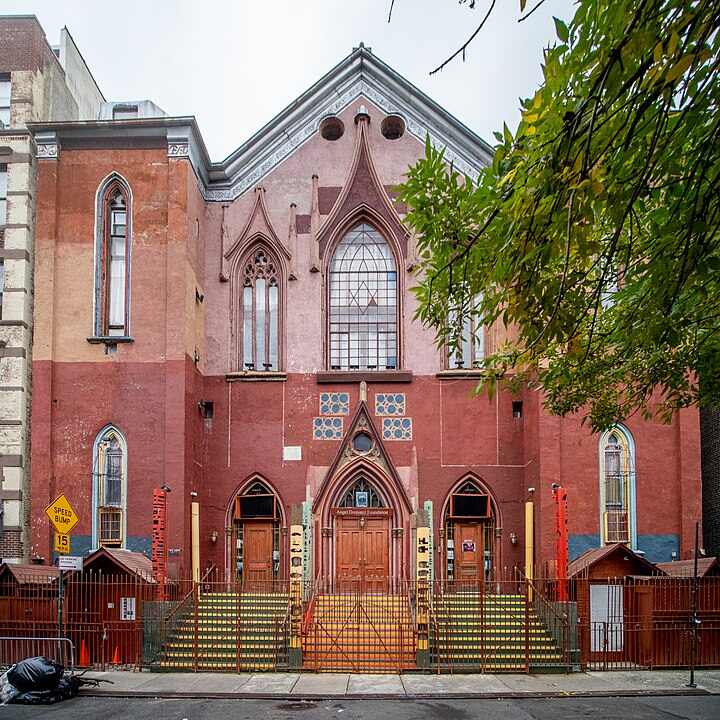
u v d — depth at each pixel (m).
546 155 7.70
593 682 19.34
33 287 27.94
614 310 14.61
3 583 22.58
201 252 29.55
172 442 26.36
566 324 8.34
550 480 26.22
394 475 27.58
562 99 7.88
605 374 16.03
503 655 21.16
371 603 22.78
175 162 27.70
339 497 28.02
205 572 27.30
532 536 27.05
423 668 20.36
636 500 26.47
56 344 27.36
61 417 26.97
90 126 27.80
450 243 10.87
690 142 8.68
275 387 29.06
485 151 29.80
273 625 22.80
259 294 30.08
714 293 10.98
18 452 26.83
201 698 17.70
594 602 23.00
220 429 28.94
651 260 8.33
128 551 25.36
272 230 29.84
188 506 26.70
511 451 28.47
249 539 28.47
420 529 21.44
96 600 22.56
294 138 30.36
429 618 20.67
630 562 23.20
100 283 27.80
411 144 30.22
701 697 17.78
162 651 21.19
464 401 28.75
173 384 26.67
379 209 29.91
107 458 26.83
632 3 6.47
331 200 30.08
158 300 27.42
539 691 18.19
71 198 28.05
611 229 11.97
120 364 27.16
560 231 7.67
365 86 30.45
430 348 29.12
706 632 21.81
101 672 20.67
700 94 6.70
